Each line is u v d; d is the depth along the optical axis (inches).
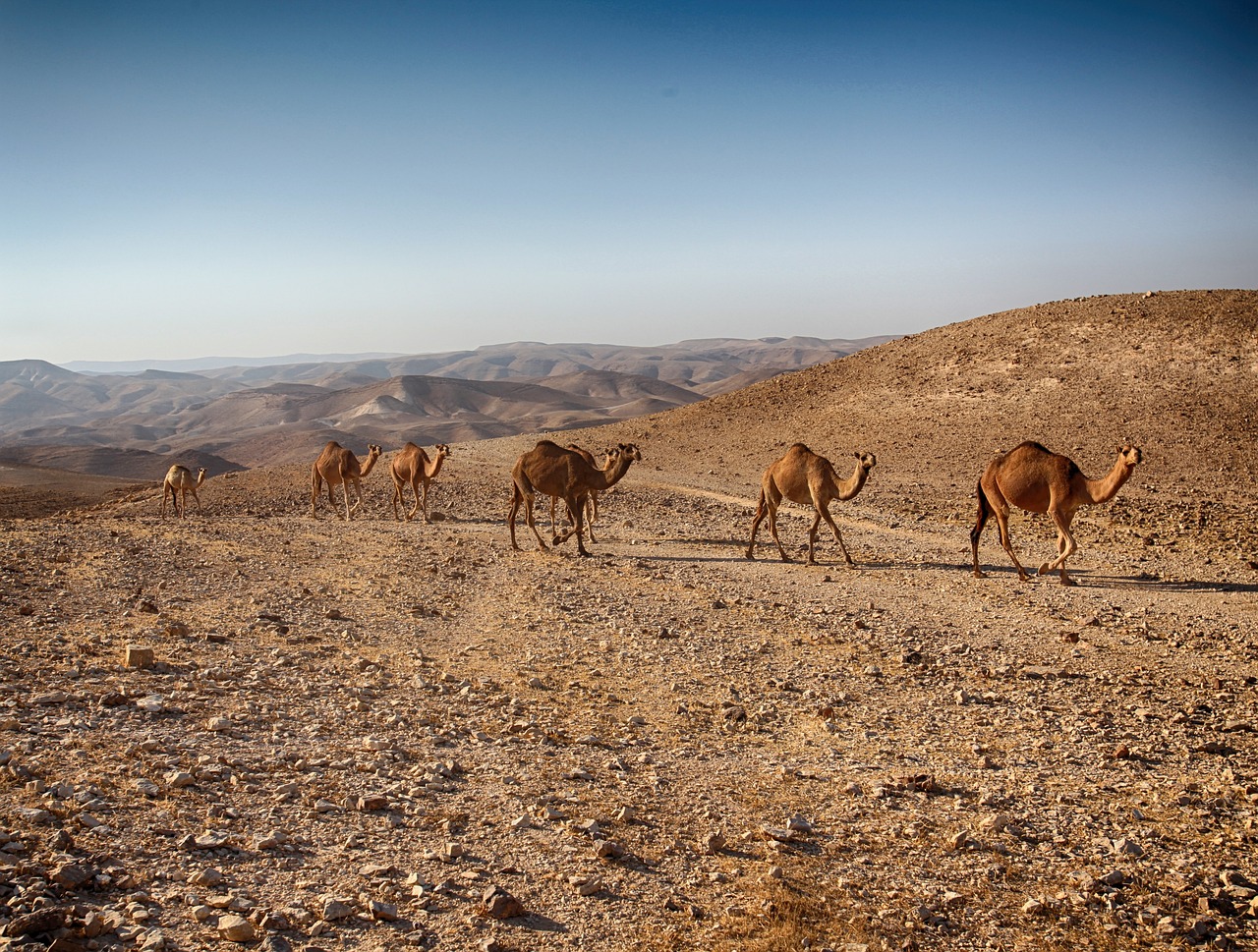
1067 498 643.5
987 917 234.2
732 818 280.7
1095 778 323.3
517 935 207.2
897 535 901.8
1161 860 266.2
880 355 2247.8
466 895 221.5
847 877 248.8
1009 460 666.8
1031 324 2082.9
